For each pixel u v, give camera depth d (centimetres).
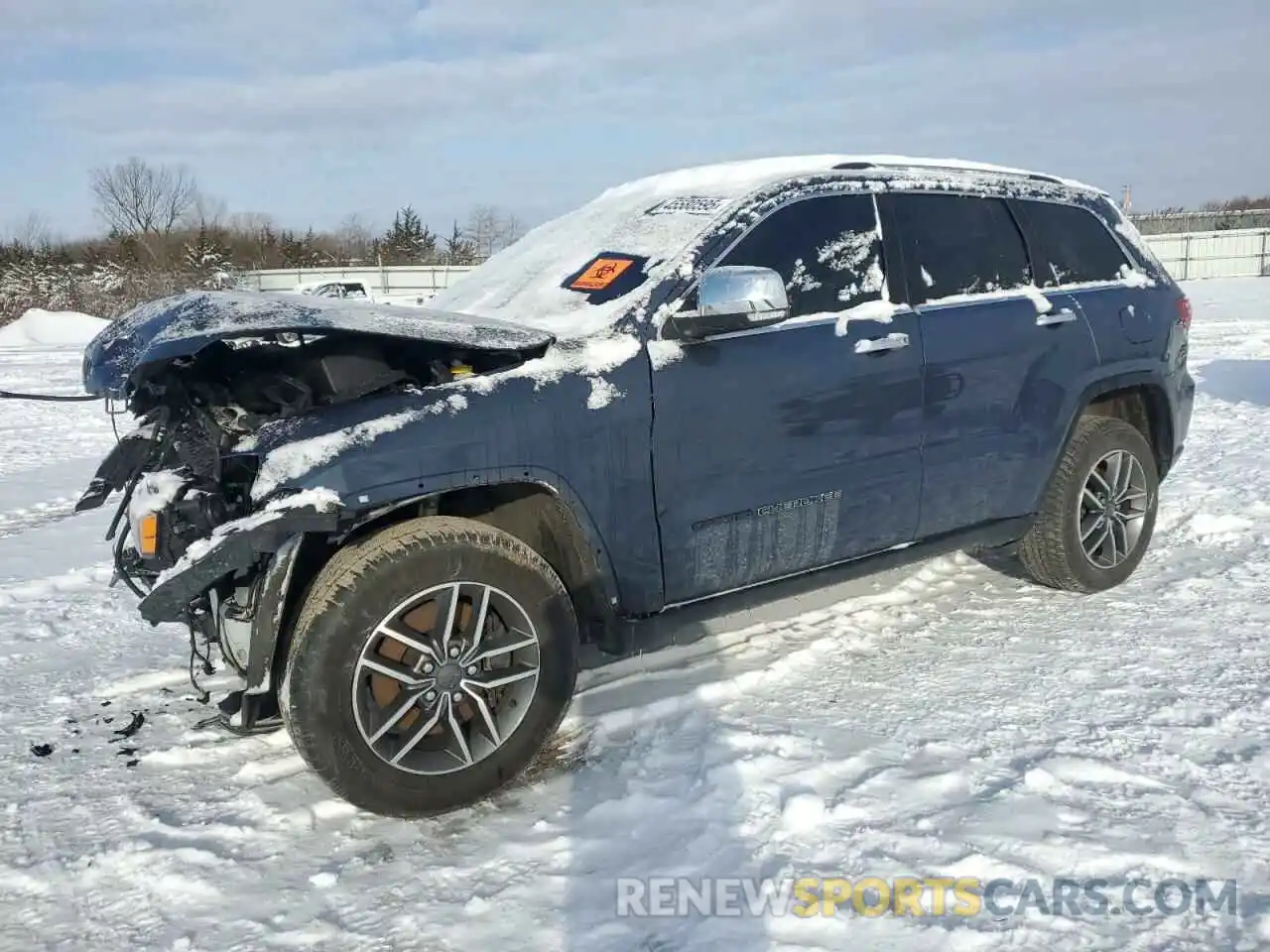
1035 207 446
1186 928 231
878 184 391
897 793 291
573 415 305
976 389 400
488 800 303
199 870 273
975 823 275
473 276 432
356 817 298
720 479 336
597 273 357
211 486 291
